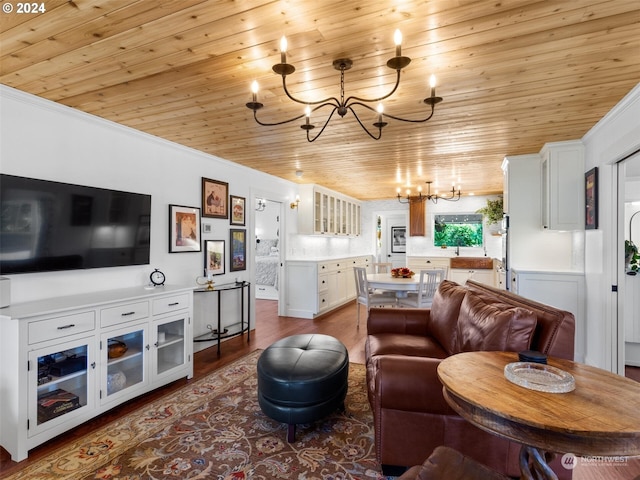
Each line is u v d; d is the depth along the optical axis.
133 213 3.11
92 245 2.77
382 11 1.53
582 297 3.59
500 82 2.26
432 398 1.75
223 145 3.72
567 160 3.63
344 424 2.38
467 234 7.55
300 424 2.25
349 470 1.90
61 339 2.19
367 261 8.04
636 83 2.28
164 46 1.83
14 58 1.95
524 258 4.18
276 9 1.52
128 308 2.61
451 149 3.90
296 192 6.13
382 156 4.21
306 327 5.02
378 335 2.87
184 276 3.78
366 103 2.60
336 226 7.02
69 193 2.62
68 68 2.07
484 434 1.72
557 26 1.64
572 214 3.62
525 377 1.38
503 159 4.36
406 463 1.80
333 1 1.45
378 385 1.84
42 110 2.52
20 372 1.99
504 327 1.80
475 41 1.77
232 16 1.57
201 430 2.30
